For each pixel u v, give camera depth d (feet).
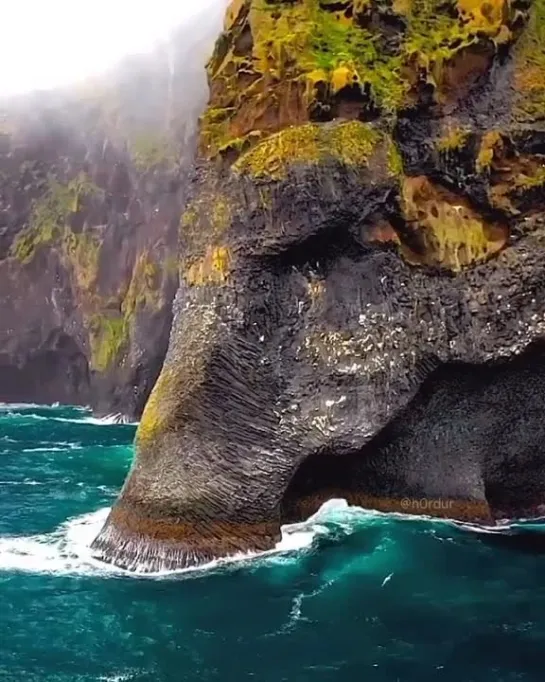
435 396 58.29
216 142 58.85
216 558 51.26
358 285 56.03
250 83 59.11
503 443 59.98
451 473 59.47
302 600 44.11
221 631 40.22
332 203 53.31
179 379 53.98
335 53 57.57
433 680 35.29
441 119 58.29
